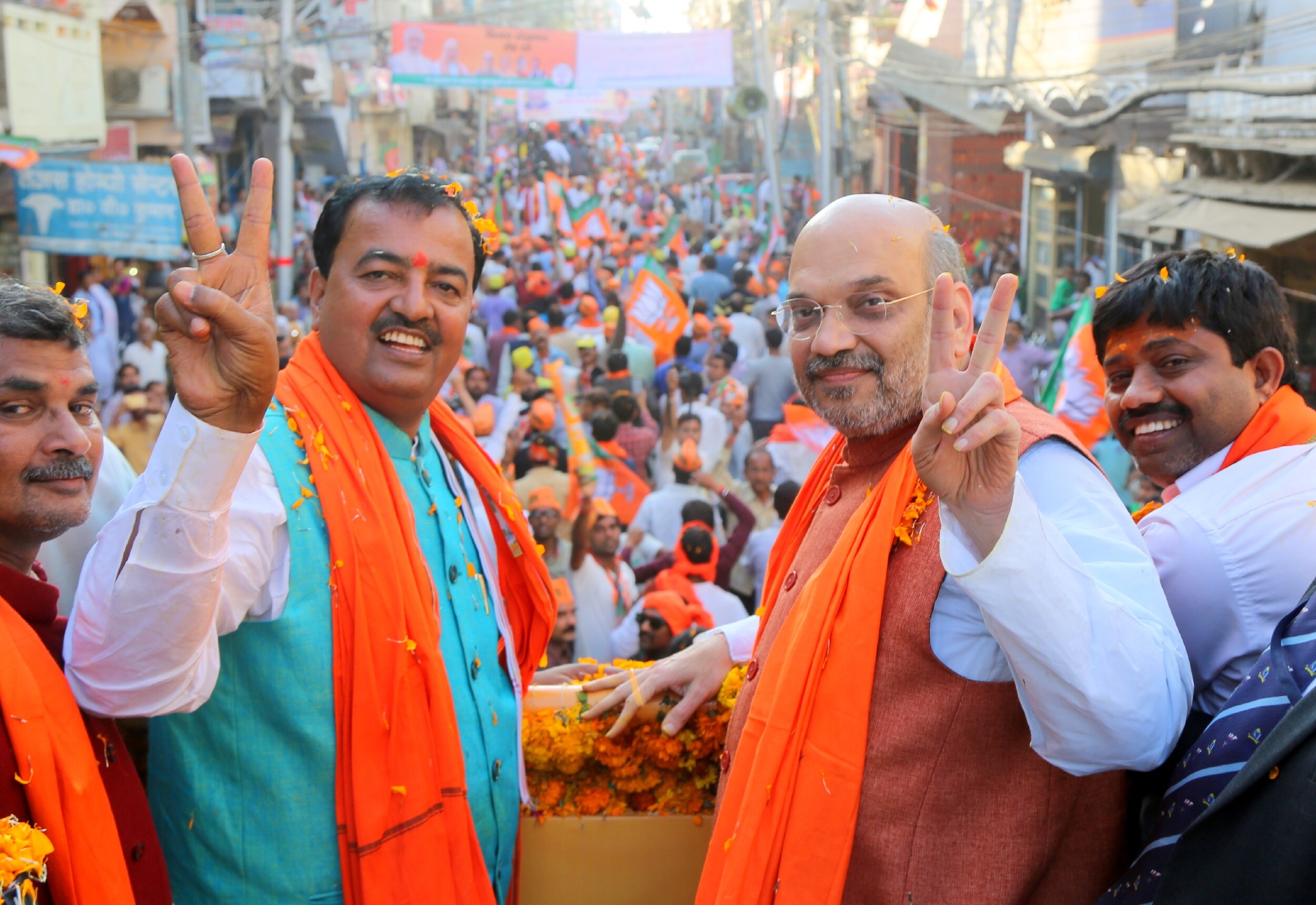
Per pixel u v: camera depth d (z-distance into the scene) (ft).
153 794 6.21
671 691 7.16
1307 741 4.34
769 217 57.77
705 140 100.32
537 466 18.08
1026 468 5.46
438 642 6.34
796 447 18.81
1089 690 4.59
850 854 5.33
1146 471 6.59
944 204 48.11
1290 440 6.13
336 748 5.97
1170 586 5.94
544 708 7.37
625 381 24.54
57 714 4.96
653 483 22.30
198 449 4.93
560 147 74.74
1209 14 30.63
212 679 5.57
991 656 5.25
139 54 41.86
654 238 53.31
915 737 5.29
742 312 30.63
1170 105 31.78
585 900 7.36
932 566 5.39
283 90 44.27
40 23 34.58
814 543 6.23
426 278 6.38
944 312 4.60
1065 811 5.27
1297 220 24.70
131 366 26.05
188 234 4.93
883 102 50.34
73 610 5.34
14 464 5.06
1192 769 5.05
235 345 4.85
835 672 5.49
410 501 6.66
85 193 33.37
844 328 5.74
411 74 43.42
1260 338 6.16
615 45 42.91
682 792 7.32
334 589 6.03
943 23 39.70
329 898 5.94
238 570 5.70
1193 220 27.96
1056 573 4.64
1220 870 4.52
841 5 47.73
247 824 5.92
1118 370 6.57
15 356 5.04
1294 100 25.25
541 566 7.49
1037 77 33.19
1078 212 40.83
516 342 28.81
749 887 5.47
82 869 4.87
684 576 14.38
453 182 6.66
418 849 5.96
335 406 6.42
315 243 6.68
